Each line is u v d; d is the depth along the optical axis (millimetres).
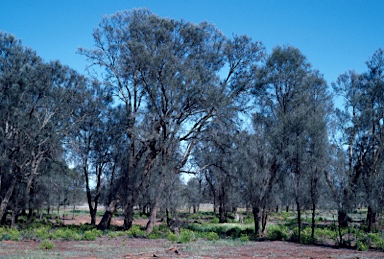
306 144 20734
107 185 30672
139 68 24469
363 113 27422
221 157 27047
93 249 16781
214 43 25953
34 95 25484
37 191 30906
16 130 25453
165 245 18719
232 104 24672
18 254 14188
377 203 22312
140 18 25891
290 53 24859
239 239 22297
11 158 26422
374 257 14906
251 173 23406
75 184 37281
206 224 34531
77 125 27547
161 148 26109
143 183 27234
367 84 29562
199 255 14898
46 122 25859
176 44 25312
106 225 27641
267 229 27422
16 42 27422
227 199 38625
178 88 23703
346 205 19312
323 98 25375
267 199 23453
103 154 29016
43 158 29438
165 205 26703
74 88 26906
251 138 24031
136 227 26734
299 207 21359
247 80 26000
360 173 27484
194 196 38625
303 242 20547
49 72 25859
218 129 25562
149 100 26406
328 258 14531
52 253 14969
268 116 24703
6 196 26359
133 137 26312
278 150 22047
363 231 25875
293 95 24812
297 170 21125
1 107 24469
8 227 27000
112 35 26094
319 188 20453
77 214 53156
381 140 28281
